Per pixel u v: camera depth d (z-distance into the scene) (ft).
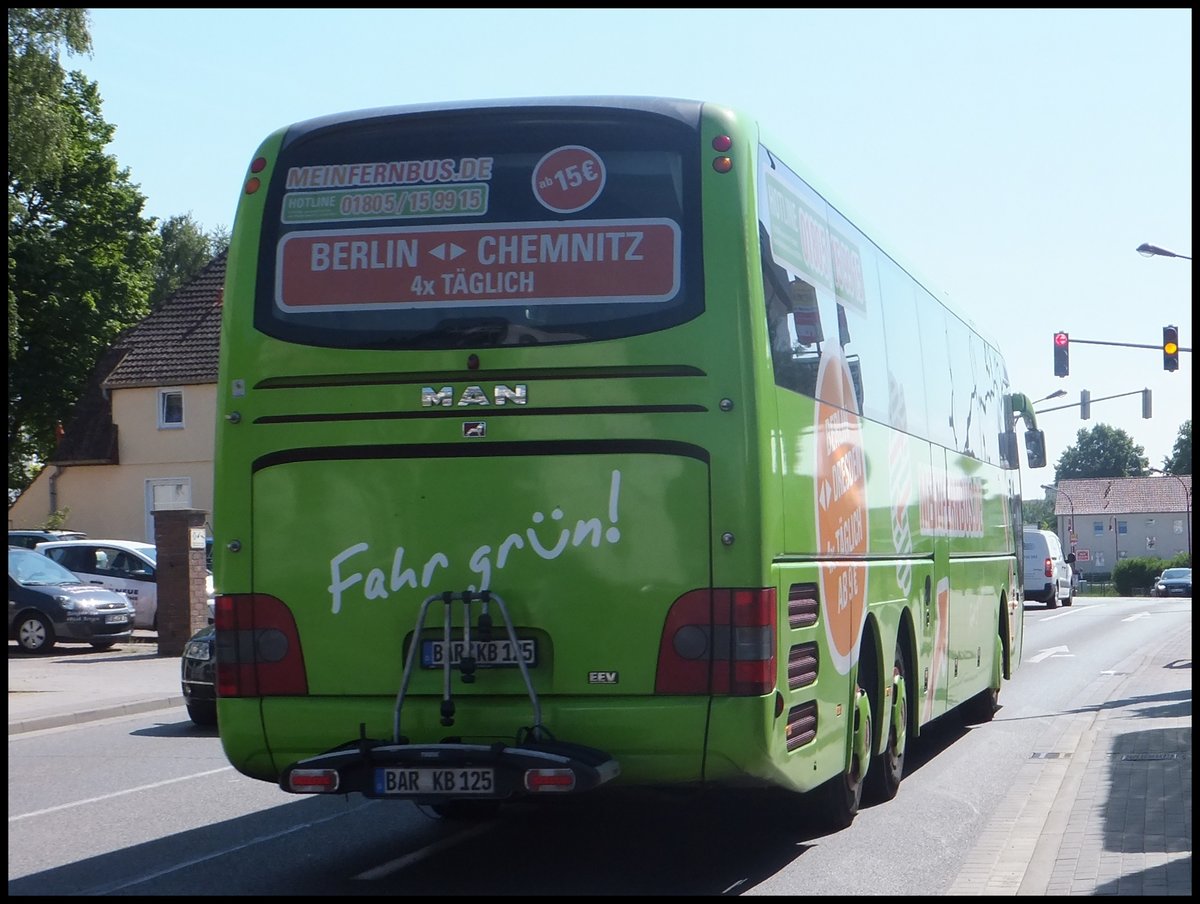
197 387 171.63
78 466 173.99
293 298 25.34
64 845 31.14
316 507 25.02
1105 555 495.41
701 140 24.80
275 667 25.03
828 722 27.96
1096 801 34.35
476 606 24.30
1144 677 71.51
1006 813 34.32
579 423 24.26
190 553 89.10
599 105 25.03
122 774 42.86
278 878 27.20
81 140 177.27
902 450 36.94
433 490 24.61
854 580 30.53
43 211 178.70
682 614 23.88
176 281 276.62
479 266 24.84
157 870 28.14
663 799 36.29
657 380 24.16
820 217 30.14
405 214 25.17
